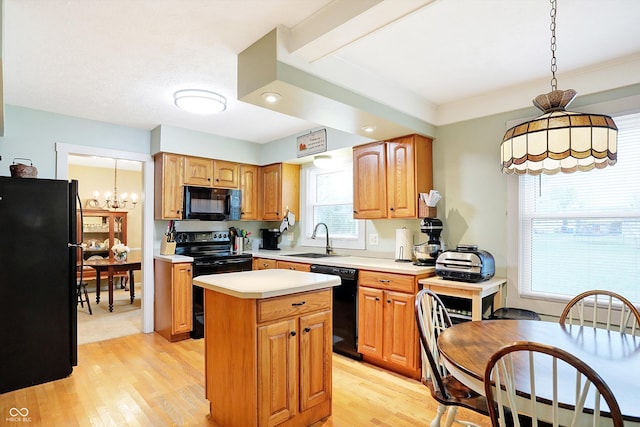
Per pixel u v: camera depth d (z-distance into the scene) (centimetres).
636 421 96
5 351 249
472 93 291
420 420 214
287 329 196
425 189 316
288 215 441
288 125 378
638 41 206
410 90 284
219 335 208
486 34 199
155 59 226
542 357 142
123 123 369
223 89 275
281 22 189
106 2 167
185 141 390
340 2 170
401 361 274
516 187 276
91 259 540
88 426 206
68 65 234
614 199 237
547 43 209
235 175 442
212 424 209
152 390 251
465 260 255
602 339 161
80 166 636
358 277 308
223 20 185
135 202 677
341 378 272
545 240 265
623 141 234
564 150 135
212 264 385
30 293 259
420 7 156
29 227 261
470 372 126
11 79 256
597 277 243
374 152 338
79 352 327
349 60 231
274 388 190
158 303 388
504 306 281
